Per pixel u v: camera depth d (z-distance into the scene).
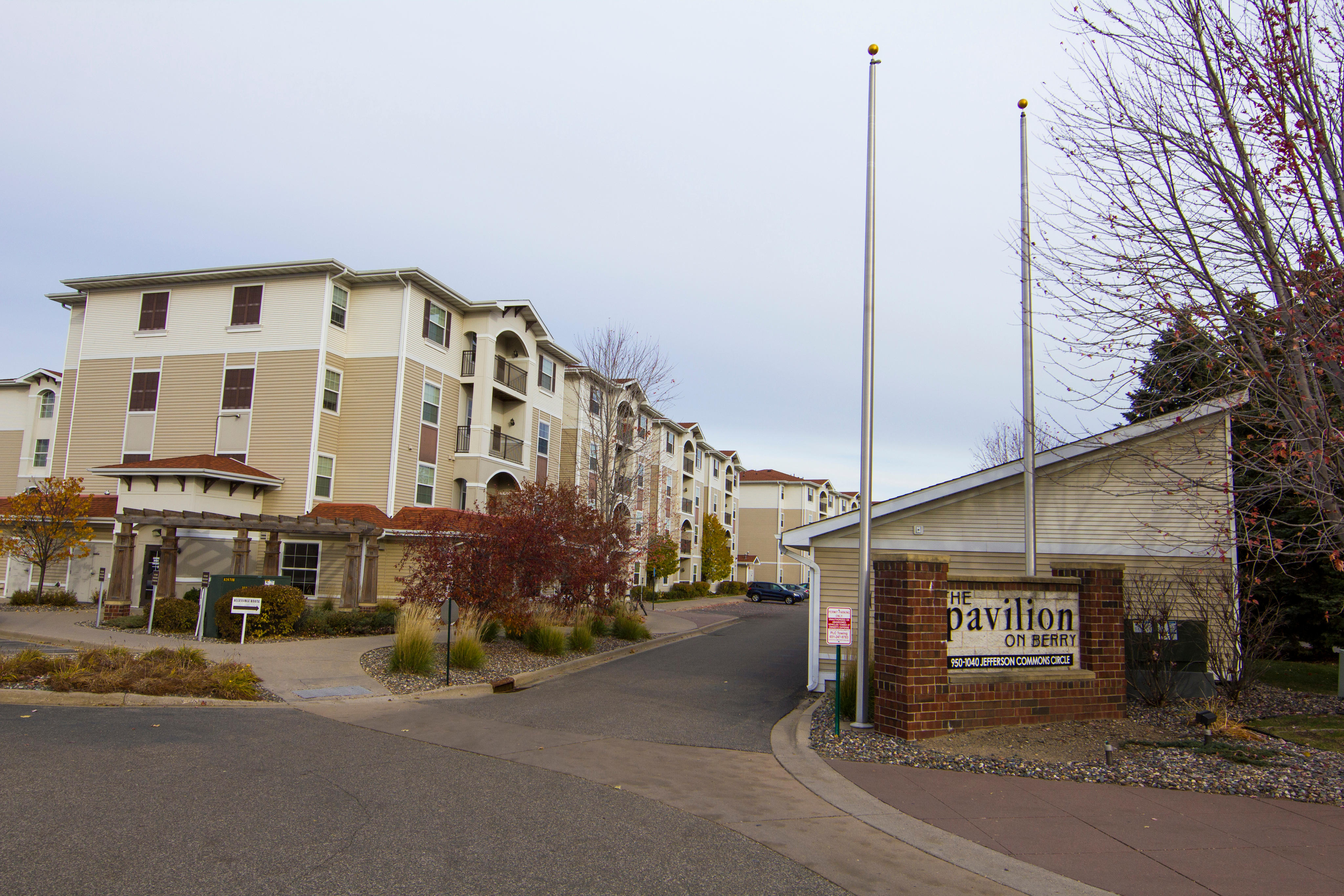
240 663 13.75
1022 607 10.66
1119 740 9.54
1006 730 10.06
